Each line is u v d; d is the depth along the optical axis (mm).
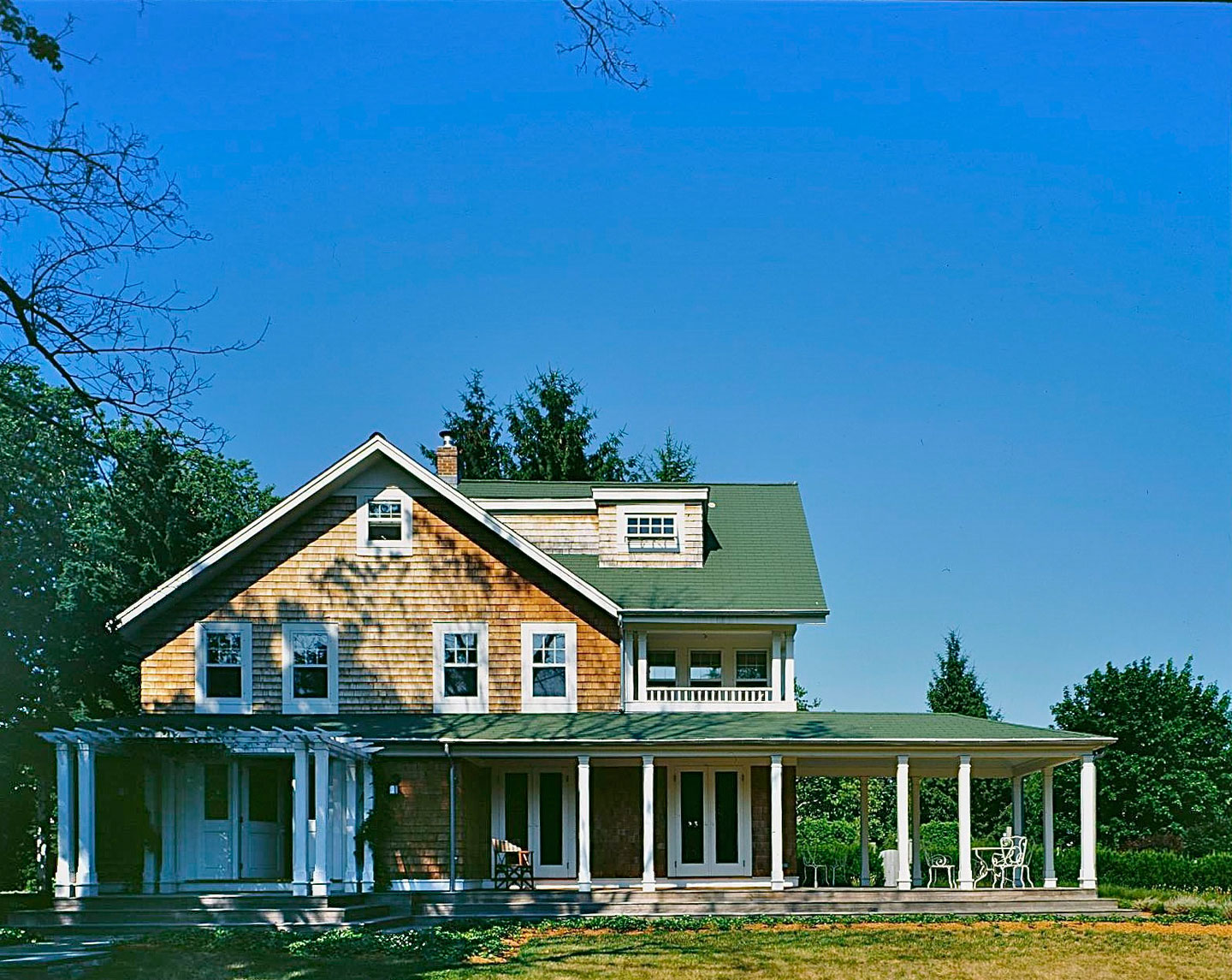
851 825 55438
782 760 31766
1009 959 22047
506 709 31938
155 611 31594
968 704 62250
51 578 33406
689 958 21953
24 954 22047
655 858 32031
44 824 41625
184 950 22062
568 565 35406
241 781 30000
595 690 32219
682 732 29766
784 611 32781
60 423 20266
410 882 29438
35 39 17109
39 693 32750
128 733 27719
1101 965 21625
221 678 31781
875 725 31109
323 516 32438
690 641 34438
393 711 31750
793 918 27078
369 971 20312
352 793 29531
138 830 29094
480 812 31812
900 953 22594
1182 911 28688
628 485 36000
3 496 24250
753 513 38125
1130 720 48969
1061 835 50062
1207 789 48031
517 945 23484
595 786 32375
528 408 67500
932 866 33656
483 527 32500
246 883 29172
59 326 18781
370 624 32062
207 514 47375
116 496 21969
